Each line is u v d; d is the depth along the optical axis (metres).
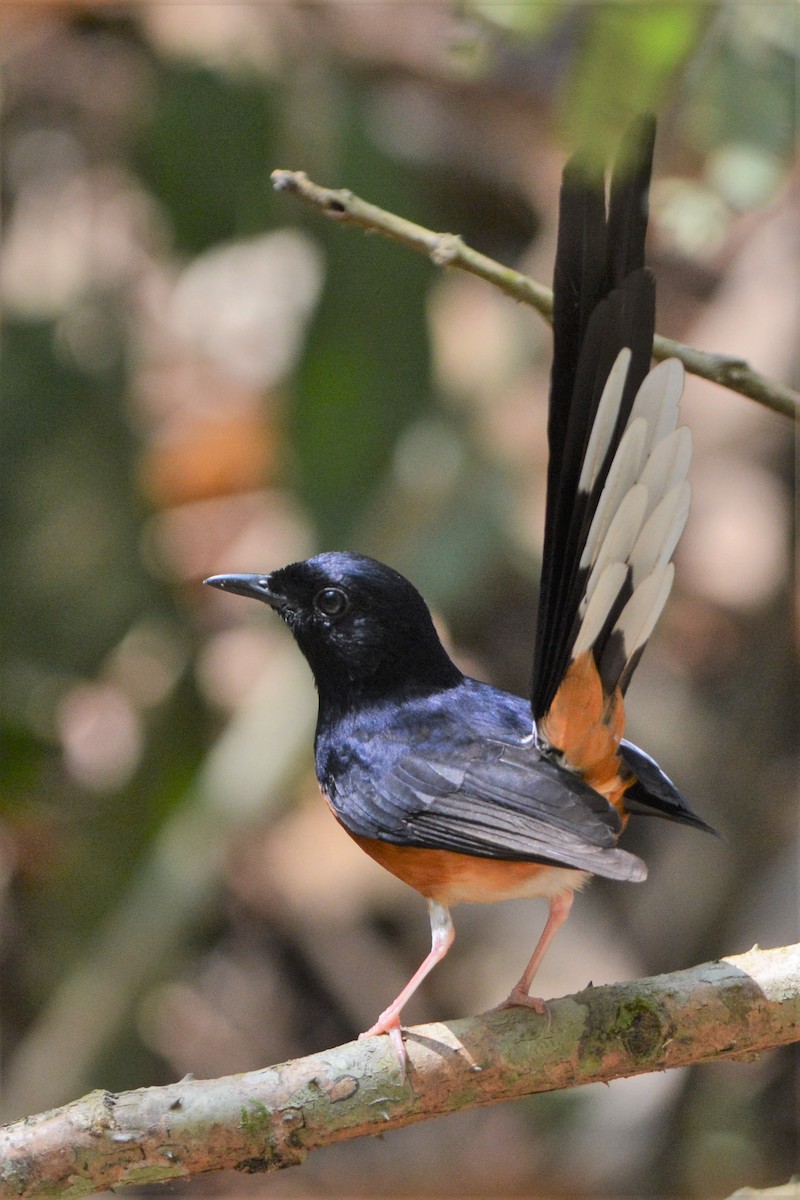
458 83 10.91
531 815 6.16
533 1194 12.31
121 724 12.18
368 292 10.41
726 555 13.27
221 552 13.42
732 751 12.56
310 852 12.95
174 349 14.01
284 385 11.71
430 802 6.52
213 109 10.71
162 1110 5.68
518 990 6.16
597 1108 12.80
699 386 13.36
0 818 11.07
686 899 12.56
